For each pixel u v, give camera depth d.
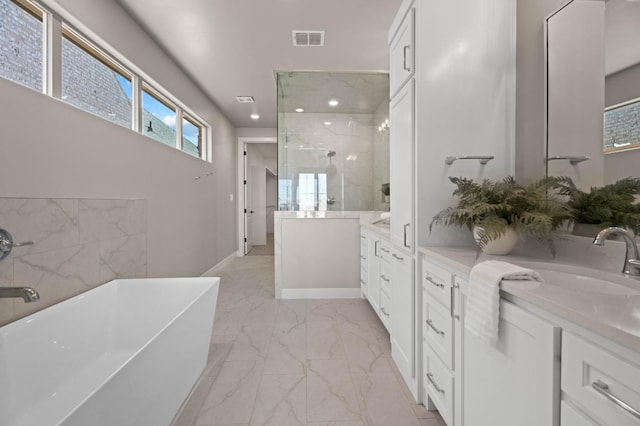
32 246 1.55
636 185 1.03
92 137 1.97
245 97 4.23
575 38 1.26
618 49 1.10
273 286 3.79
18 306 1.47
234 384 1.73
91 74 2.12
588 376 0.61
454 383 1.21
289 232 3.39
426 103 1.54
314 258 3.39
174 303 2.05
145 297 2.04
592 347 0.60
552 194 1.37
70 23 1.89
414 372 1.61
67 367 1.58
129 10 2.31
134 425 1.09
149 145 2.68
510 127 1.58
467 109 1.56
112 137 2.17
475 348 1.04
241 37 2.69
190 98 3.60
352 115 3.63
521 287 0.81
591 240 1.18
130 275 2.38
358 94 3.57
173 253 3.14
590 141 1.20
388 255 2.19
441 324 1.32
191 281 2.06
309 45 2.82
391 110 1.97
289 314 2.84
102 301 1.90
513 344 0.84
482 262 1.07
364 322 2.64
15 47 1.58
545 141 1.41
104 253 2.08
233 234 5.66
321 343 2.24
